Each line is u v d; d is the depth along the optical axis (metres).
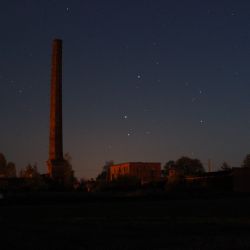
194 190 61.22
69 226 23.36
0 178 67.50
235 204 38.28
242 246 16.31
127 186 69.25
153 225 23.38
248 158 78.00
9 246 17.02
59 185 70.44
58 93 85.19
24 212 33.94
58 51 86.44
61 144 82.75
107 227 22.64
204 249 15.81
